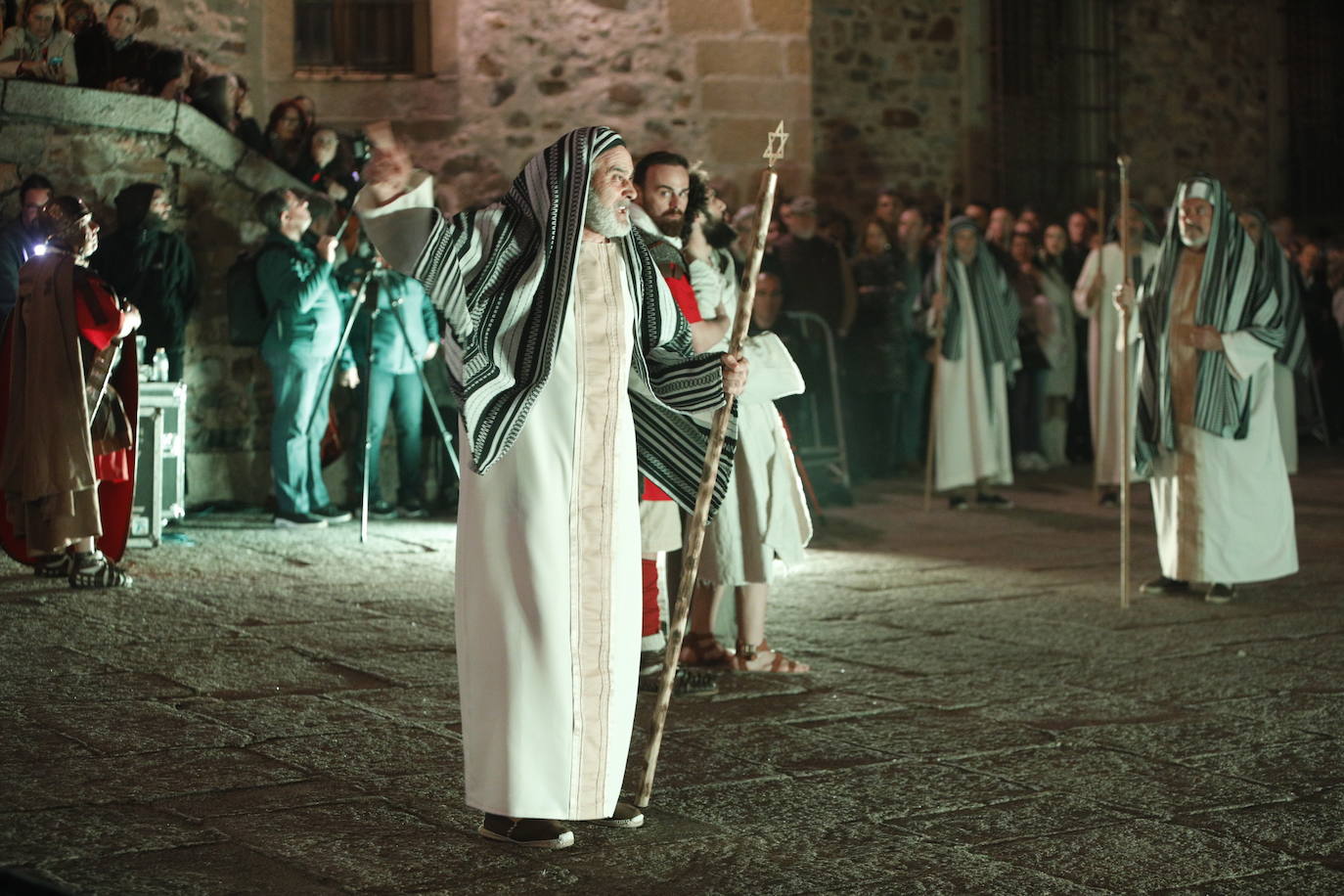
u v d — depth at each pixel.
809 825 3.79
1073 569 7.73
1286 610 6.62
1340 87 17.70
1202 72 17.00
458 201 11.52
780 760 4.36
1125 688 5.24
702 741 4.54
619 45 11.56
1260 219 7.43
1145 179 16.67
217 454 9.38
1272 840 3.70
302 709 4.78
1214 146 17.11
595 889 3.34
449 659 5.50
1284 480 6.87
